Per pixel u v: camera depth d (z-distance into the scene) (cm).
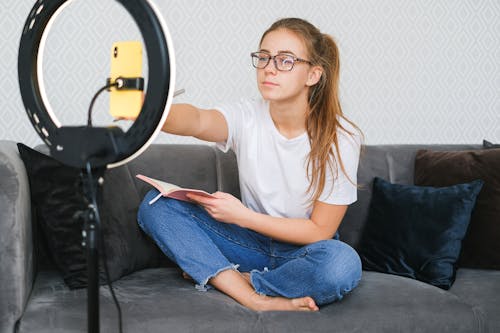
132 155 100
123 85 100
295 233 161
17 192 137
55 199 155
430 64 255
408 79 252
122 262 162
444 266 178
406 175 218
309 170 167
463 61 260
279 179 171
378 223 196
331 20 241
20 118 210
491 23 262
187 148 203
